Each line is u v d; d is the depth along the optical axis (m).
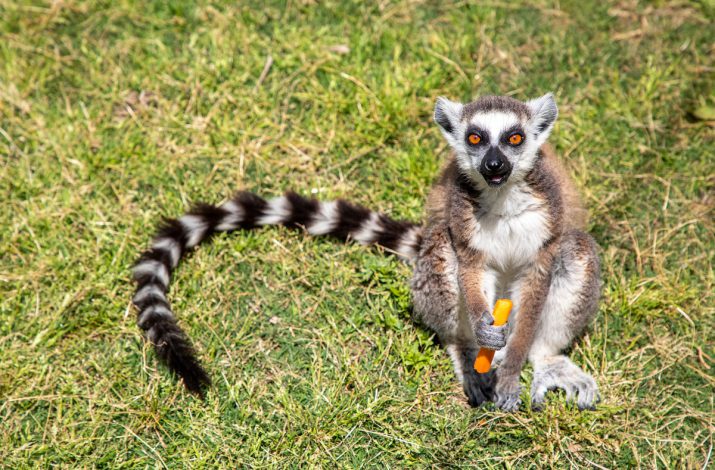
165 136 3.03
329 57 3.10
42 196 2.96
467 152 2.76
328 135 3.02
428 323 2.81
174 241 2.87
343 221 2.90
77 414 2.75
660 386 2.78
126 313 2.84
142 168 2.99
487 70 3.11
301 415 2.74
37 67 3.11
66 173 2.99
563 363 2.78
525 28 3.16
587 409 2.75
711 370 2.80
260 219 2.92
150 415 2.74
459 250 2.77
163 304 2.82
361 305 2.85
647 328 2.83
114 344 2.82
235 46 3.12
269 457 2.71
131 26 3.17
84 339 2.82
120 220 2.94
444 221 2.80
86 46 3.15
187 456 2.71
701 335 2.83
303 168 3.00
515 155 2.74
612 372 2.79
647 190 2.97
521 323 2.76
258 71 3.10
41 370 2.79
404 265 2.89
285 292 2.87
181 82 3.09
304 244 2.92
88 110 3.06
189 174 3.00
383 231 2.89
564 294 2.77
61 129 3.04
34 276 2.87
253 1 3.19
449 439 2.72
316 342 2.82
